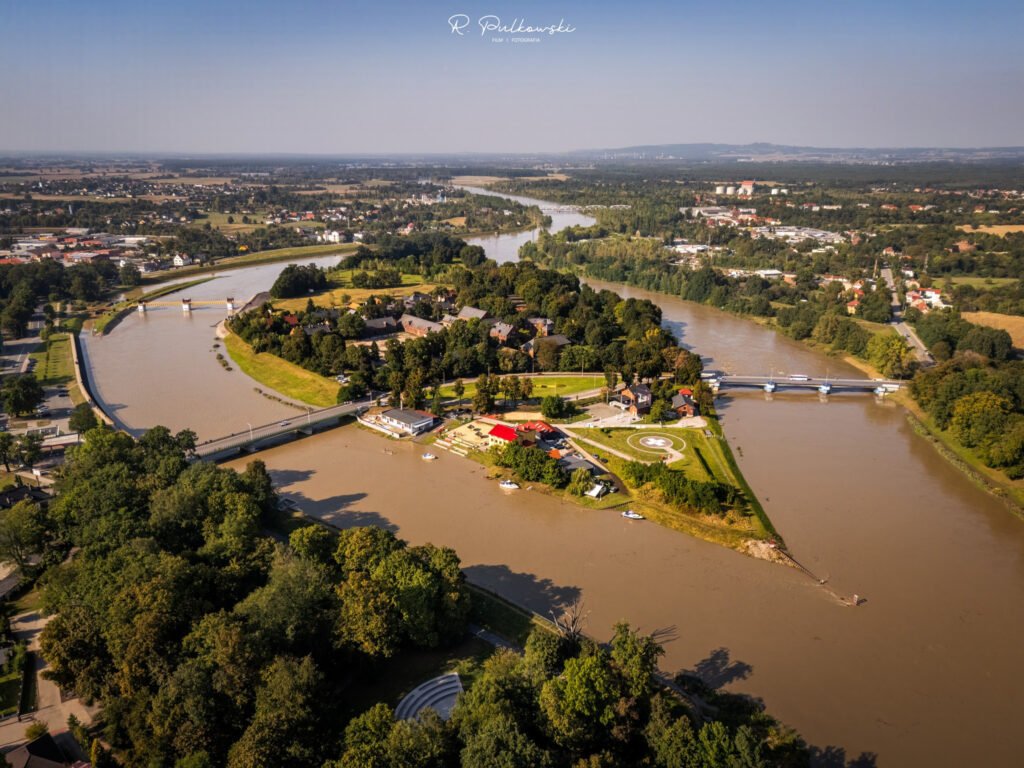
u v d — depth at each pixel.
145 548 120.44
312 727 88.38
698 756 84.44
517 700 93.38
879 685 112.50
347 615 106.31
